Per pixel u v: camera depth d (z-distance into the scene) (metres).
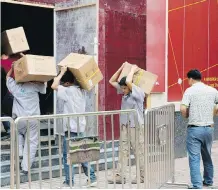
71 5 9.56
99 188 5.89
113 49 9.73
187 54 11.52
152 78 8.02
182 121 10.95
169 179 7.70
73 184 5.77
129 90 7.73
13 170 4.82
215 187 7.57
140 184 6.84
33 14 10.39
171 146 7.68
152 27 10.57
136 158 6.39
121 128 6.31
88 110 9.38
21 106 7.48
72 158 5.35
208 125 7.23
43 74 7.18
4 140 8.38
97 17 9.30
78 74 7.19
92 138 5.58
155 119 6.78
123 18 9.93
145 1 10.41
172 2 11.06
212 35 12.40
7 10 10.23
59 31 9.73
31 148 6.75
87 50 9.39
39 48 10.39
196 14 11.81
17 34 7.41
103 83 9.52
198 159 7.20
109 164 8.14
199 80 7.34
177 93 11.17
